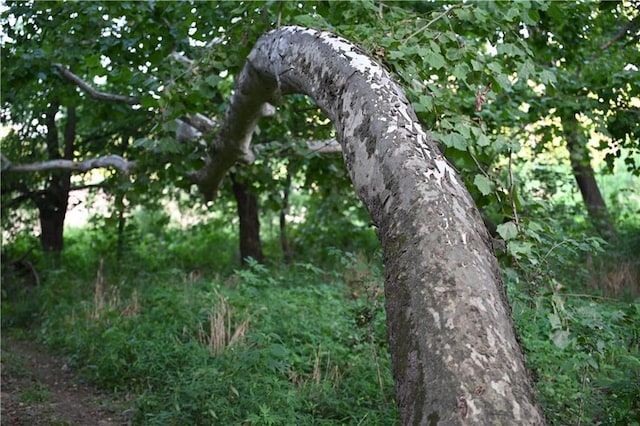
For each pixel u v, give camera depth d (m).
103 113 9.86
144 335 7.52
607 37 8.41
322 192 11.05
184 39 7.62
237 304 8.19
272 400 5.38
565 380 5.84
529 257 3.66
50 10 7.65
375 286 6.12
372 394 5.82
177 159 7.69
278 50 4.55
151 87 6.10
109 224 8.18
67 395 6.85
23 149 14.23
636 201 17.28
